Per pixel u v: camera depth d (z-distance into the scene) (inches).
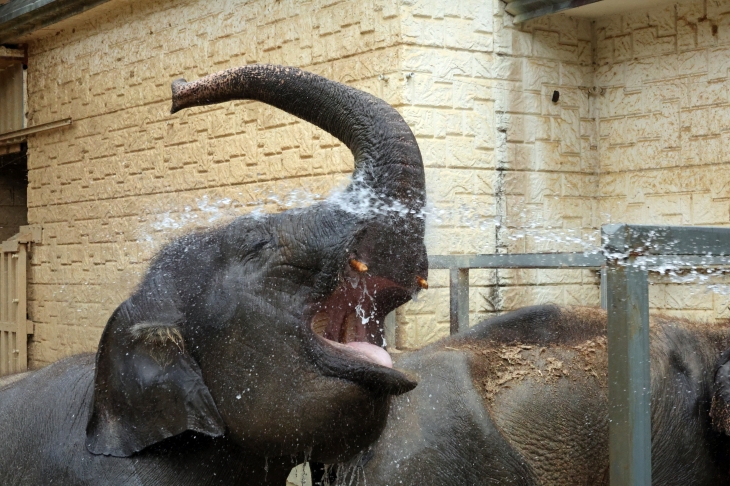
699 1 346.0
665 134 356.2
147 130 436.1
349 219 119.6
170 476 127.3
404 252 120.0
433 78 323.6
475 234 333.7
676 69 353.1
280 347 120.3
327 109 126.6
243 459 130.7
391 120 123.6
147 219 435.5
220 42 393.7
